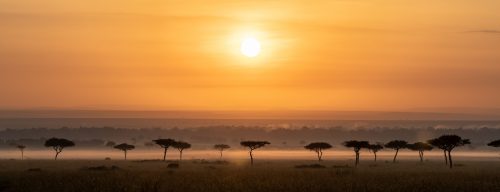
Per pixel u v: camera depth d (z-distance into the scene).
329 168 119.06
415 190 64.50
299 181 75.88
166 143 173.38
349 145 157.00
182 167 120.06
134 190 63.59
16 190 63.91
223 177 83.44
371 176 86.12
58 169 105.31
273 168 117.81
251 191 63.84
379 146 174.62
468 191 64.19
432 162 162.88
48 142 171.75
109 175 84.94
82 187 66.69
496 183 72.69
